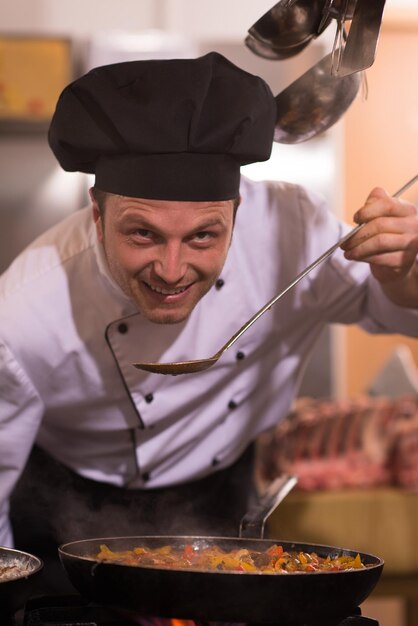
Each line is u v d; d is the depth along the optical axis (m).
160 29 4.54
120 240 1.48
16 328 1.76
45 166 4.21
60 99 1.52
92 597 1.31
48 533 2.04
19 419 1.79
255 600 1.24
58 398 1.87
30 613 1.35
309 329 2.09
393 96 5.01
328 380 4.37
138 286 1.52
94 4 4.50
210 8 4.55
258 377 2.03
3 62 4.04
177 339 1.85
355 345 4.94
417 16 4.97
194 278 1.50
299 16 1.64
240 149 1.47
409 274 1.86
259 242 1.91
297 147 4.36
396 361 3.47
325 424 2.95
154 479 2.03
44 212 4.22
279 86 4.05
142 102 1.44
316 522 2.81
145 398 1.88
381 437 2.96
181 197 1.44
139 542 1.54
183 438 1.98
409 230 1.72
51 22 4.48
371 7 1.51
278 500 1.72
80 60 4.09
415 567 2.85
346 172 5.02
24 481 2.04
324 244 1.98
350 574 1.27
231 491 2.15
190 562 1.41
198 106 1.42
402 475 2.93
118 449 1.99
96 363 1.83
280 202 1.95
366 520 2.83
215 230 1.48
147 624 1.35
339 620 1.33
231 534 2.10
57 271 1.81
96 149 1.48
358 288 2.01
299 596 1.24
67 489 2.04
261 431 2.15
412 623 3.50
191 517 2.08
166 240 1.46
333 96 1.72
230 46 4.06
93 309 1.80
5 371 1.74
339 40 1.62
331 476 2.91
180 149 1.43
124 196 1.46
